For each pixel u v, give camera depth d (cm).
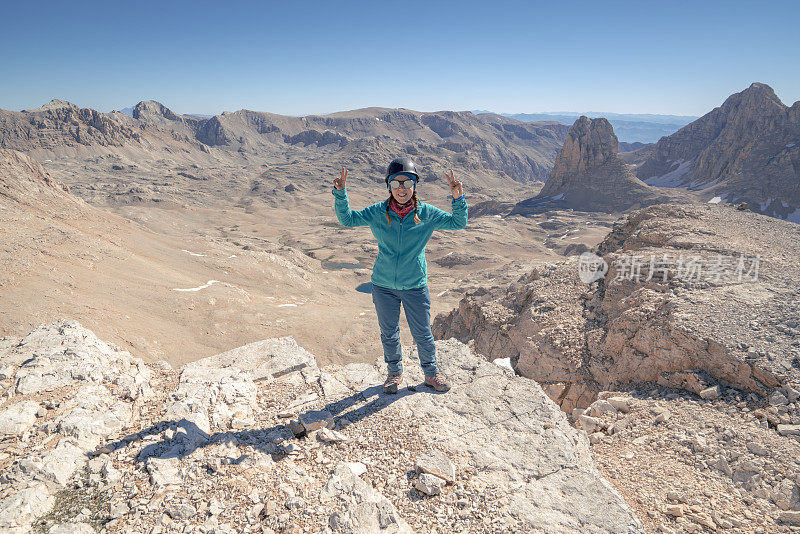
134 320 5812
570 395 1519
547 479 395
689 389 1066
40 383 473
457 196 452
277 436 445
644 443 859
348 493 360
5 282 5206
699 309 1268
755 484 654
